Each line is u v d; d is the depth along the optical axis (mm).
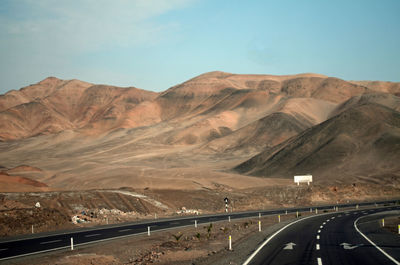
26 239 29500
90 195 65938
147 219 48094
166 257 20109
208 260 18406
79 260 20016
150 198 70500
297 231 31547
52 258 21109
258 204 77188
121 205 61938
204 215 54156
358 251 20359
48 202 58594
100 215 49750
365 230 32094
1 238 30500
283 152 151875
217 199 77938
